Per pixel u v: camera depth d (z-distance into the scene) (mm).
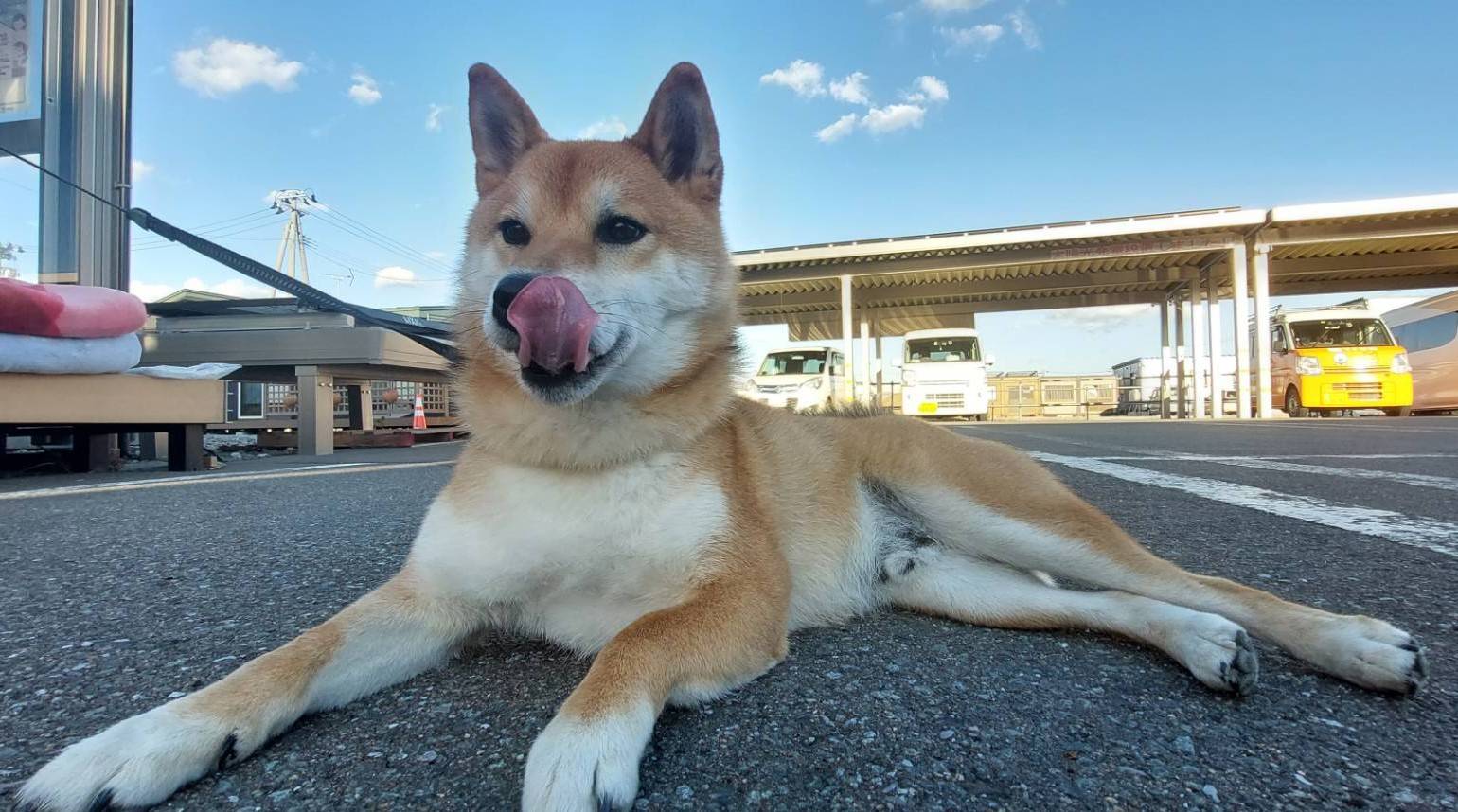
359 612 1882
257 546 3355
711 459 2211
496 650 2133
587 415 2031
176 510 4480
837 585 2533
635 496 2035
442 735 1560
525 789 1304
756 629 1906
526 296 1970
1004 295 28500
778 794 1313
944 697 1713
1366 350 20062
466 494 2102
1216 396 23828
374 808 1286
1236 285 21141
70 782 1304
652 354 2289
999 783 1327
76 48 9570
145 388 7172
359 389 13016
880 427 2992
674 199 2639
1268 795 1285
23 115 9570
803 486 2561
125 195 10000
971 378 21766
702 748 1498
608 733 1407
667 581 2051
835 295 27812
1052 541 2441
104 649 2027
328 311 10539
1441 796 1281
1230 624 1841
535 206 2457
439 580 2002
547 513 2012
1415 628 2123
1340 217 19859
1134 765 1387
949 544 2637
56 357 6285
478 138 2938
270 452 11102
